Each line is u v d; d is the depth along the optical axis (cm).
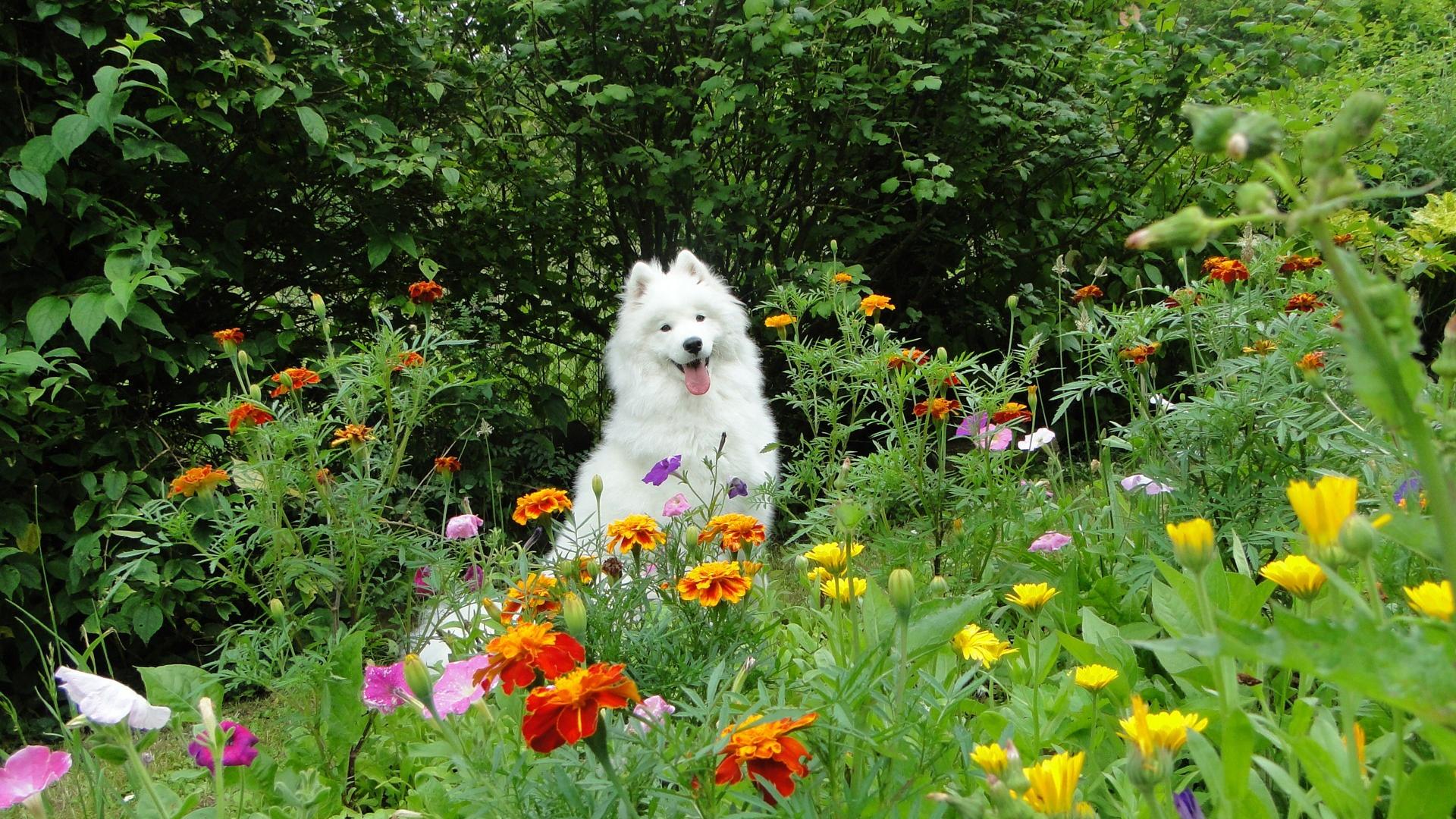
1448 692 70
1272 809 126
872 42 567
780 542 507
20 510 378
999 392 333
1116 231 671
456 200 554
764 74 565
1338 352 253
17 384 364
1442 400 126
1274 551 277
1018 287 662
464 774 164
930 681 158
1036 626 201
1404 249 475
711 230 607
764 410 491
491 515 556
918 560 310
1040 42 595
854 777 164
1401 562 204
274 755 282
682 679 192
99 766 221
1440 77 762
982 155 606
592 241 650
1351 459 258
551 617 214
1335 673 73
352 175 477
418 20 570
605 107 585
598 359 671
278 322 519
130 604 388
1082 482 461
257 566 276
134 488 404
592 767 145
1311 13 578
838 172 612
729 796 149
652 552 252
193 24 411
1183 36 577
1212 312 311
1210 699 178
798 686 182
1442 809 104
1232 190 608
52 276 408
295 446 287
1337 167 70
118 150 433
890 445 352
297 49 468
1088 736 196
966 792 157
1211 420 275
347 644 244
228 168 499
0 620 388
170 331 445
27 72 405
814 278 498
